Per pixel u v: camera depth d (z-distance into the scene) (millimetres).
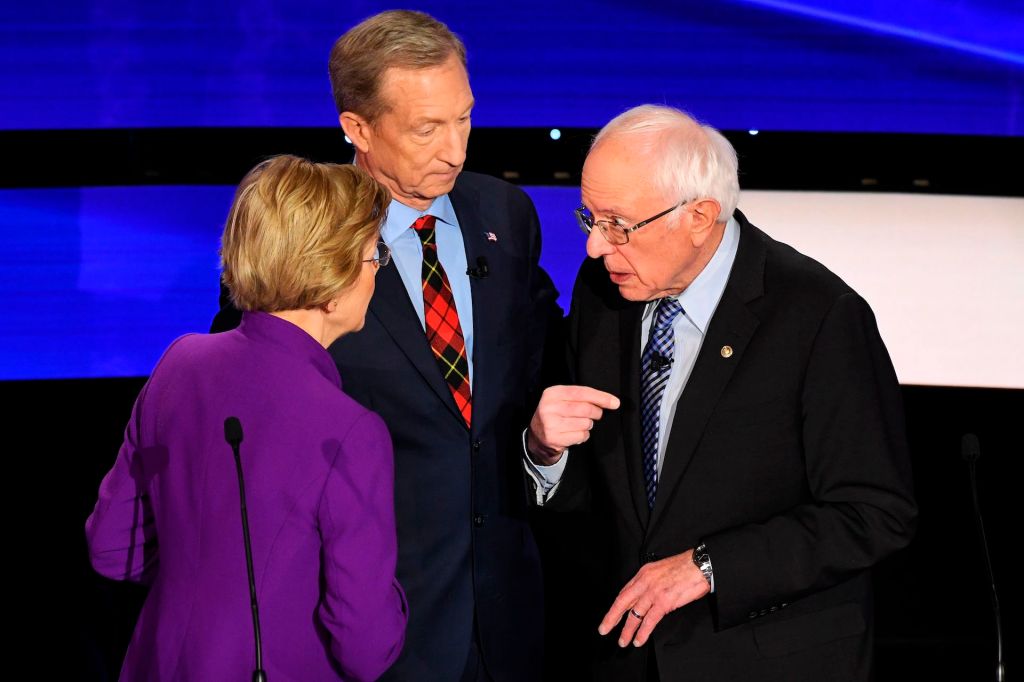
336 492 6395
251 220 6469
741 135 17828
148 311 15727
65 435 14328
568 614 12320
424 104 7938
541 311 9391
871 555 7324
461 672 8523
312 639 6539
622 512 7988
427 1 17438
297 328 6648
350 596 6383
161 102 17625
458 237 8953
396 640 6617
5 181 17578
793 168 17812
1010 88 17625
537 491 8422
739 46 17609
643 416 7977
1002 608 12430
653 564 7484
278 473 6395
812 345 7535
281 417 6469
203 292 16062
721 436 7617
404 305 8453
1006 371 14398
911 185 17891
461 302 8805
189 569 6465
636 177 7207
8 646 12008
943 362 14516
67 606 12531
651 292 7668
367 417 6586
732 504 7633
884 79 17641
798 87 17672
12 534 13242
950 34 17422
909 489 7512
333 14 17438
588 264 8602
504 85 17562
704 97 17812
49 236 16797
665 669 7691
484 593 8617
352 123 8367
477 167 17766
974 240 16484
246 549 6086
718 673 7656
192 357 6809
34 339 15312
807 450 7543
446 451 8484
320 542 6516
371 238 6766
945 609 12422
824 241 16328
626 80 17703
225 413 6531
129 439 7051
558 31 17453
